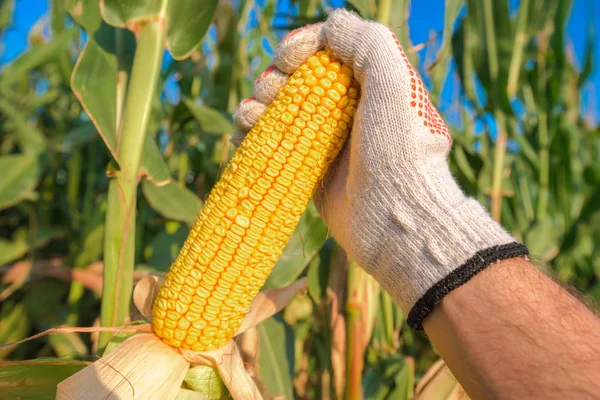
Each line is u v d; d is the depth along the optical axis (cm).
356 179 26
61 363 32
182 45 40
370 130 25
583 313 20
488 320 20
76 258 70
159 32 36
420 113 25
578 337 19
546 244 81
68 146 89
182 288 27
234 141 32
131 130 35
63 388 27
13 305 75
